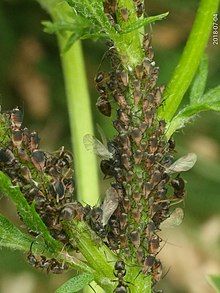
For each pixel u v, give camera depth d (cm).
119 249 12
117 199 11
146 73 12
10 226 11
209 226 29
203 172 28
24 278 27
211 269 28
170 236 29
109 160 12
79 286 11
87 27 12
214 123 28
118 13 12
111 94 12
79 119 15
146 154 11
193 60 12
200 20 12
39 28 31
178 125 12
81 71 15
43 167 11
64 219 11
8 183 11
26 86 31
